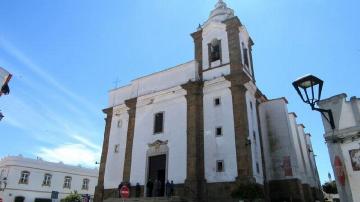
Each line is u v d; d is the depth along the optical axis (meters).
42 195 46.38
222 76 27.20
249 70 30.97
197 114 27.14
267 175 27.23
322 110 9.79
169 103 29.50
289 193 26.27
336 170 11.01
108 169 30.98
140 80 33.41
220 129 25.59
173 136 27.59
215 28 31.27
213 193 23.59
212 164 24.66
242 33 31.66
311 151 42.84
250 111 27.05
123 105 33.25
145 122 30.41
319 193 39.91
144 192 27.05
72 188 50.88
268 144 29.14
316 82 9.13
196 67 29.89
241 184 21.55
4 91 10.23
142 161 28.64
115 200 24.69
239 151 23.67
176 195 24.78
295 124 34.31
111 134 32.81
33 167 46.47
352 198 10.49
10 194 42.75
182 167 25.67
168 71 31.38
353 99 11.44
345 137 11.19
